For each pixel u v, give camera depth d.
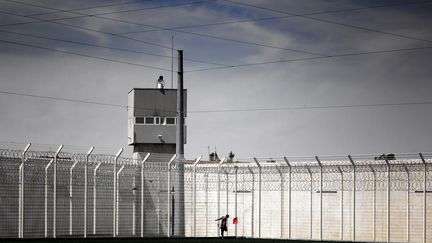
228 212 42.09
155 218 38.69
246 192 41.75
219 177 41.66
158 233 38.31
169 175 37.78
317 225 39.53
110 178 36.16
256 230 41.44
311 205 38.22
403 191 36.53
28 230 32.47
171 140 58.41
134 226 36.84
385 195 36.97
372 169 37.19
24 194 32.12
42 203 33.09
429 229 35.47
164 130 58.34
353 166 37.56
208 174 42.00
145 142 58.03
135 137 58.00
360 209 37.97
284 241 34.88
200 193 42.12
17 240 30.03
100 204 35.81
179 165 38.28
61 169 33.91
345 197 38.44
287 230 40.41
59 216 33.81
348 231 38.38
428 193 35.62
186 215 41.19
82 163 34.81
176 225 37.69
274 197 41.06
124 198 37.09
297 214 40.28
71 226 34.06
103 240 31.77
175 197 37.91
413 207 36.03
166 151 58.53
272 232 40.88
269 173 40.88
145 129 58.19
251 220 41.50
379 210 37.19
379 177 37.16
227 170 41.94
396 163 36.56
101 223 35.78
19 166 31.78
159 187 38.41
